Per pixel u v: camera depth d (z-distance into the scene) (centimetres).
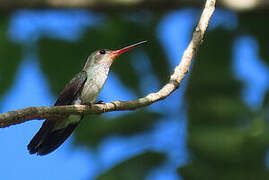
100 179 1105
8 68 1218
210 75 1212
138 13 1344
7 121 773
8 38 1238
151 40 1284
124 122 1152
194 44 925
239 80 1210
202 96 1190
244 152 1102
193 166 1110
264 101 1193
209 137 1117
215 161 1105
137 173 1108
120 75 1253
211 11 938
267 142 1112
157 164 1118
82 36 1272
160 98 898
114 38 1286
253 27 1312
